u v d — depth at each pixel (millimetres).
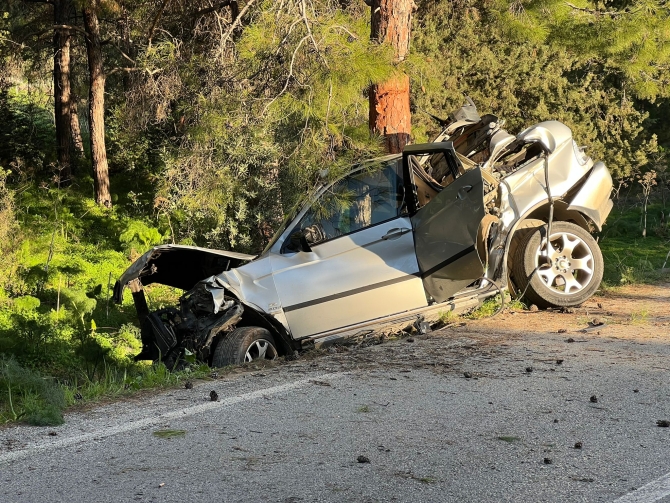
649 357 6867
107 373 7336
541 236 9219
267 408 5570
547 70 19172
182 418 5379
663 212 19828
